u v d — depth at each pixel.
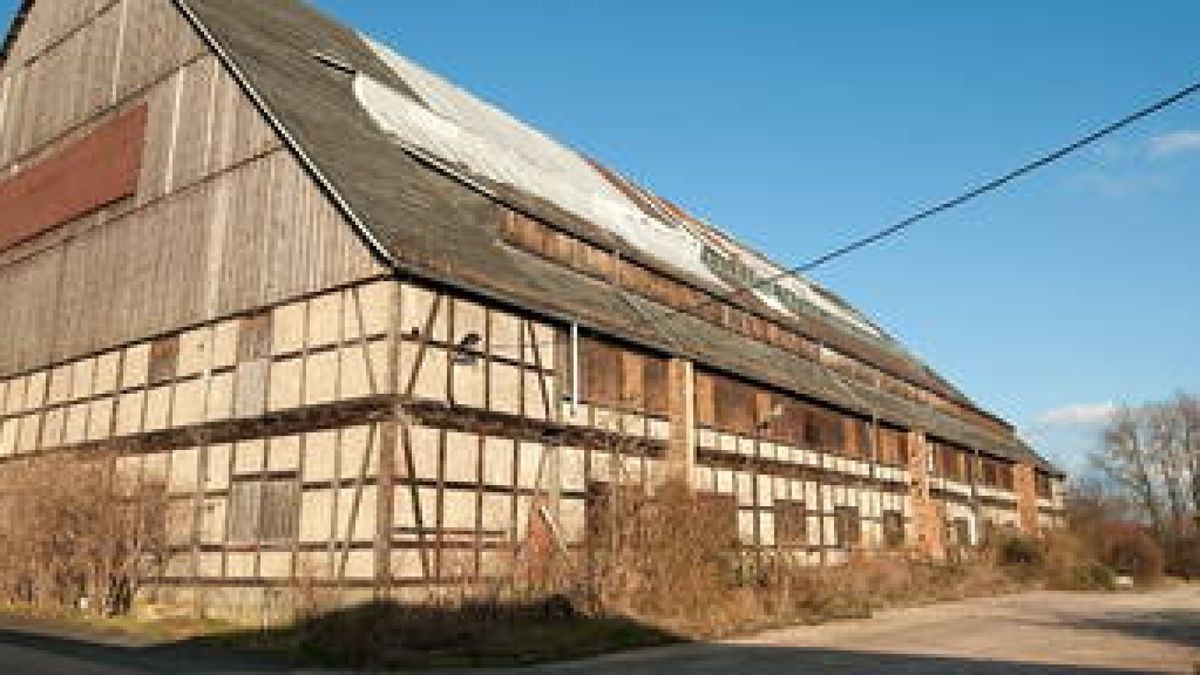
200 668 13.27
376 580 16.34
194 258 21.78
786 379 29.14
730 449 26.00
